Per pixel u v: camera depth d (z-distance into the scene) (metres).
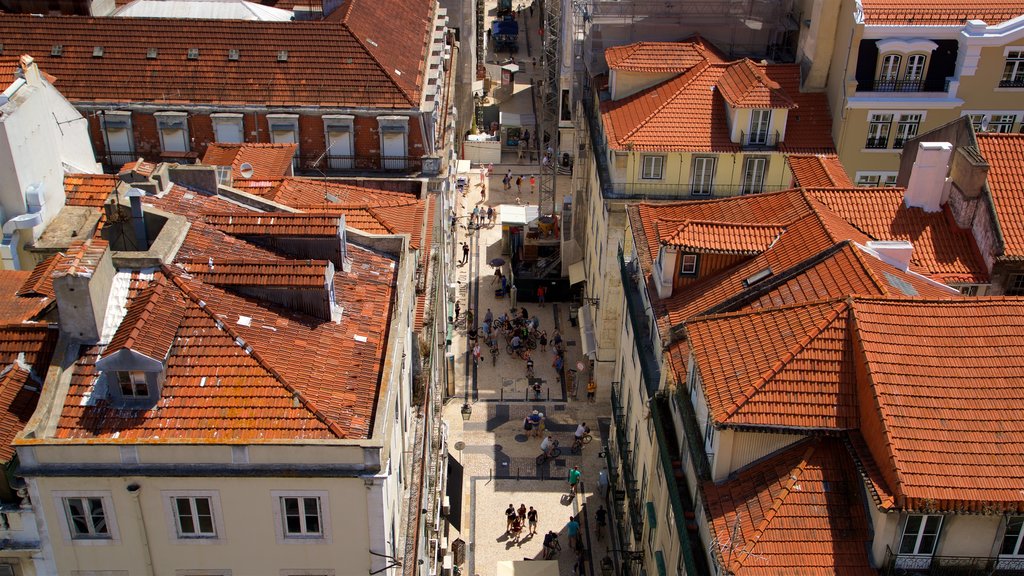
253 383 28.50
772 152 55.34
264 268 31.25
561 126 76.81
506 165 96.50
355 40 58.78
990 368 29.55
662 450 35.31
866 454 28.77
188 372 28.62
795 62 62.56
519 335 66.94
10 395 28.88
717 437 30.28
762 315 32.72
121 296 29.81
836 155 56.09
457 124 94.81
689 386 34.56
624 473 46.72
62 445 26.52
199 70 57.66
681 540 31.19
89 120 56.47
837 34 56.75
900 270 38.31
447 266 65.25
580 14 66.12
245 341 29.30
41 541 27.95
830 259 35.69
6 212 39.56
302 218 34.25
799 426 29.53
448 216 67.81
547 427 58.81
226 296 30.73
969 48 54.09
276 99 57.03
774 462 30.06
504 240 78.50
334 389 29.38
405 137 57.22
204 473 26.92
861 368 29.73
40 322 31.11
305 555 28.59
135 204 32.97
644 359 40.84
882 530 27.23
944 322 30.67
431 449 43.22
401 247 37.00
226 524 28.00
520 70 121.19
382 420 27.91
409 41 66.50
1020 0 56.28
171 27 58.66
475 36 109.06
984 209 43.88
